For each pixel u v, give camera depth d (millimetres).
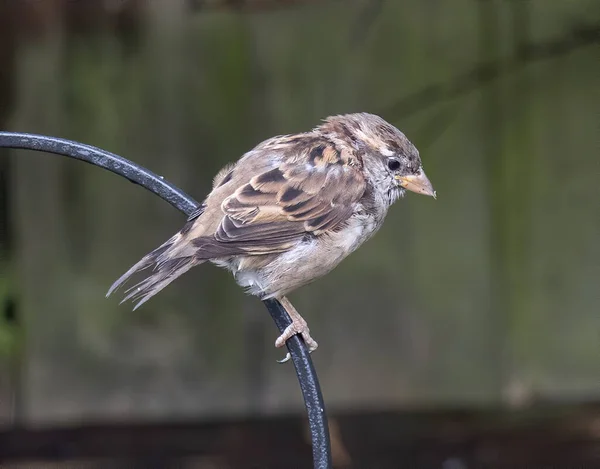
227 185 7801
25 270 10750
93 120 10781
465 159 10906
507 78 10828
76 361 10844
